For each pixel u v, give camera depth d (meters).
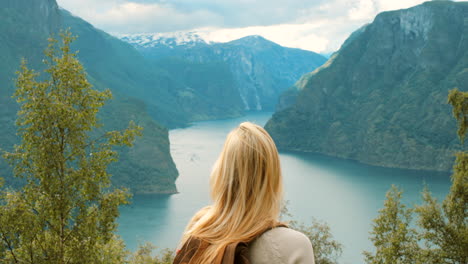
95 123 14.59
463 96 18.84
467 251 19.45
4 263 12.98
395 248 20.84
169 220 160.75
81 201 13.98
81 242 13.73
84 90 14.59
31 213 13.48
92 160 14.18
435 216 20.16
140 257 30.84
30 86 13.91
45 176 13.75
